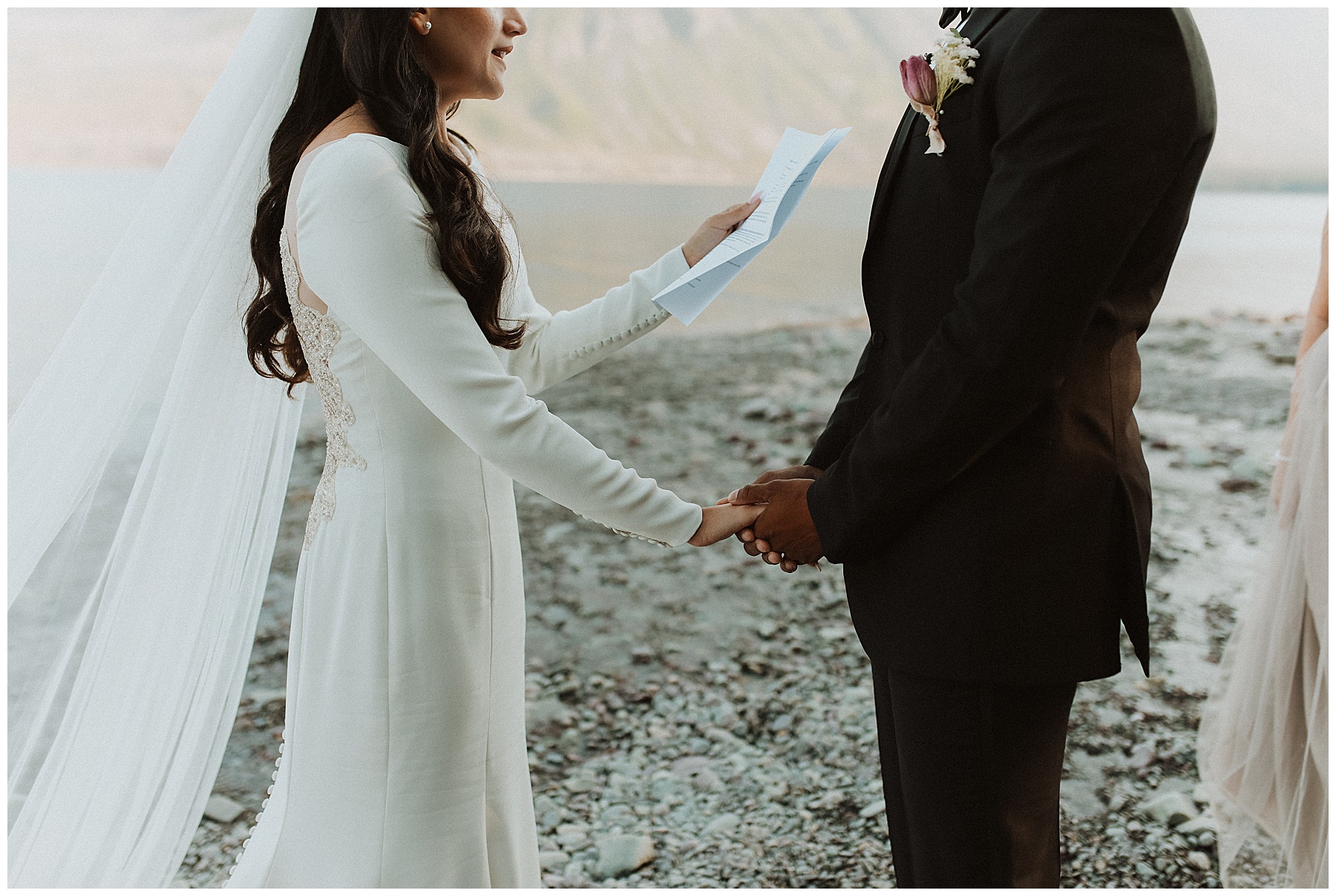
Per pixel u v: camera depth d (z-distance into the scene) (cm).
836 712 262
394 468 131
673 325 662
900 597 130
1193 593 312
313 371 135
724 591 335
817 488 134
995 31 123
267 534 163
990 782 127
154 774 157
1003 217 114
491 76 135
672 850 209
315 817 136
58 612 152
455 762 134
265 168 146
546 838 214
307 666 137
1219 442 426
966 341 116
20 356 226
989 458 124
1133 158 109
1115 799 221
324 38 132
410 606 131
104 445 151
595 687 277
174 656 156
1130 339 130
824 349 605
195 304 148
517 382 125
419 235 121
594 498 128
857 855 206
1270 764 167
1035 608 124
